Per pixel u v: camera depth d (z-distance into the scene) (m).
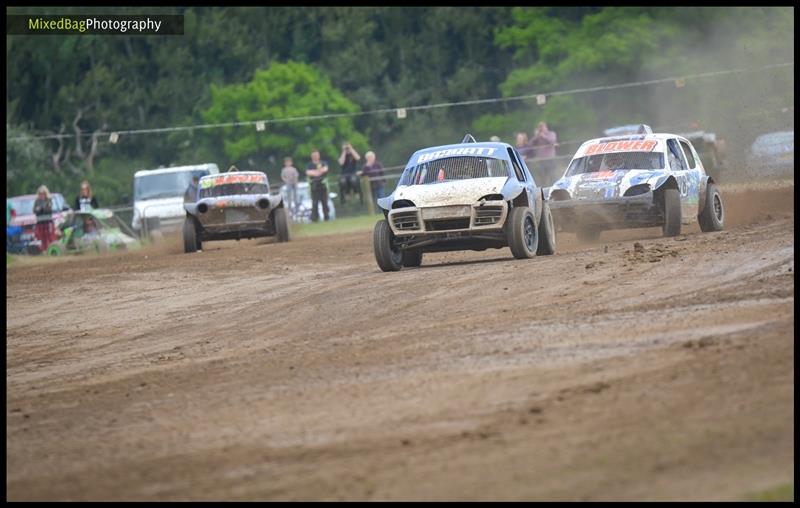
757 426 26.11
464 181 63.84
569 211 68.44
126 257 104.69
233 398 34.97
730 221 78.75
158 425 32.56
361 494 24.11
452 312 47.47
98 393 39.19
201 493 25.28
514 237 62.19
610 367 33.12
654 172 68.94
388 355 39.03
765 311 39.34
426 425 28.97
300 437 29.17
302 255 86.25
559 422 27.92
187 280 75.38
